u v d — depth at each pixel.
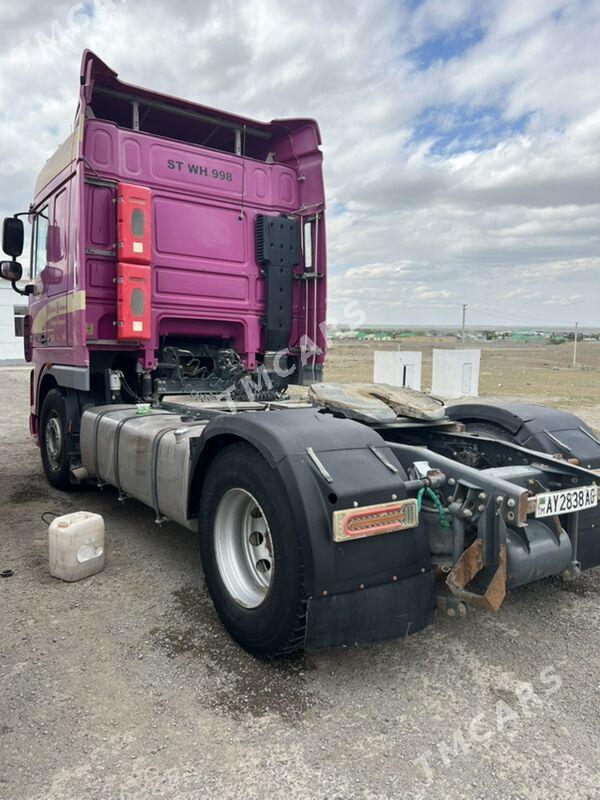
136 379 5.38
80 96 4.65
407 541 2.55
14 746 2.09
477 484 2.54
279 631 2.49
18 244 5.62
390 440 3.62
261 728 2.21
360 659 2.71
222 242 5.50
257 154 6.34
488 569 2.55
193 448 3.18
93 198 4.82
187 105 5.39
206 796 1.88
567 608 3.25
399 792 1.90
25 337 6.29
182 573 3.67
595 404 12.77
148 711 2.30
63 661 2.65
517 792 1.90
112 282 4.92
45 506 5.07
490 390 16.00
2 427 9.70
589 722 2.26
